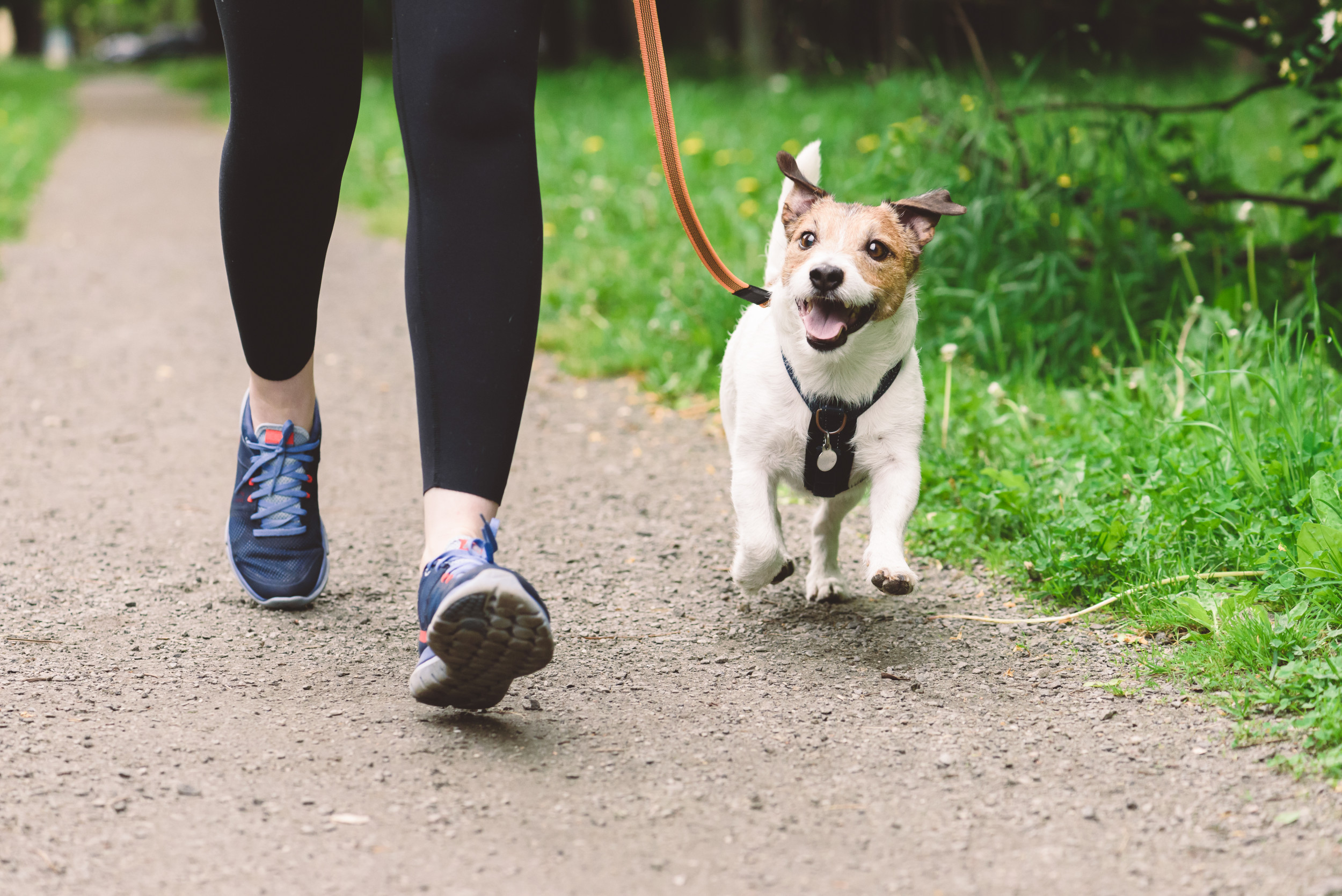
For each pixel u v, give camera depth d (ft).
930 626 9.81
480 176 7.59
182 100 79.30
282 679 8.42
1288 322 12.28
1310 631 8.49
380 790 6.80
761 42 62.03
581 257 23.61
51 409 16.31
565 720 7.85
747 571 9.19
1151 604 9.62
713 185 26.61
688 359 18.03
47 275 24.59
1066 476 11.79
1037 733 7.70
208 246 28.40
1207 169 21.48
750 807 6.70
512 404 7.58
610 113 40.37
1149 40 19.71
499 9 7.61
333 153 8.61
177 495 13.10
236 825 6.40
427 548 7.43
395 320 21.99
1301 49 15.23
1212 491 10.65
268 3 8.00
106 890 5.78
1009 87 20.51
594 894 5.82
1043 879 5.98
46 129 51.98
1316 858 6.12
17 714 7.69
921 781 7.03
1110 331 16.24
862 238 8.86
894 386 9.18
